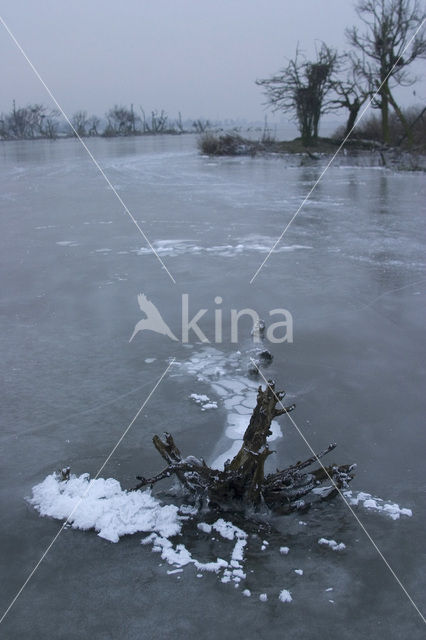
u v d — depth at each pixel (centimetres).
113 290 833
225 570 317
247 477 359
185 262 980
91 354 614
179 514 363
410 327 684
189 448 437
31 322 709
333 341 645
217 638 277
